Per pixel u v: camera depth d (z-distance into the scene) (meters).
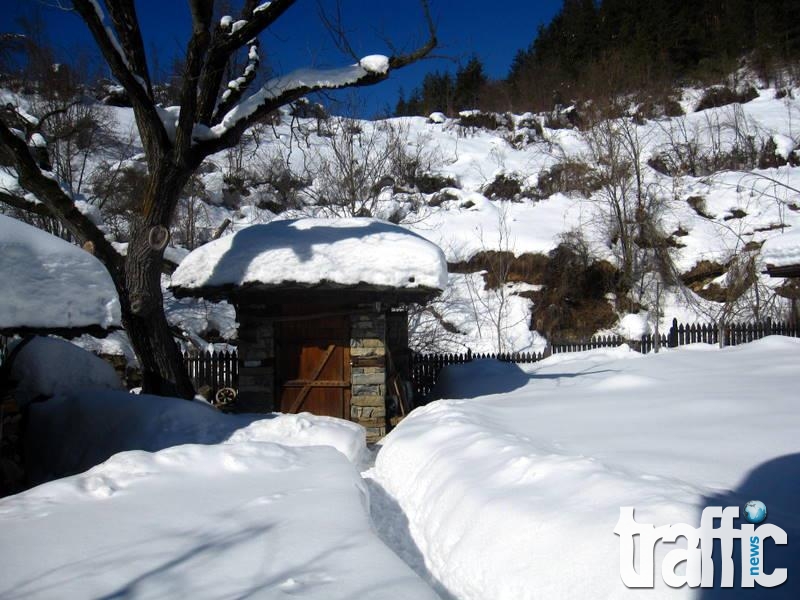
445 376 15.18
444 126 36.66
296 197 25.52
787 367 10.38
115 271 9.83
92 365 10.24
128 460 5.77
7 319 5.72
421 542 4.84
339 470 5.70
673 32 41.06
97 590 3.23
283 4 9.06
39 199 10.35
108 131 26.09
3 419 7.59
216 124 10.84
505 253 22.14
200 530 4.09
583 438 6.04
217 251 10.52
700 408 7.17
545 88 39.09
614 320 21.39
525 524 3.82
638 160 25.34
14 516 4.46
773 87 38.03
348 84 9.62
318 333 10.46
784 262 13.29
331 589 3.15
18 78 23.14
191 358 13.49
